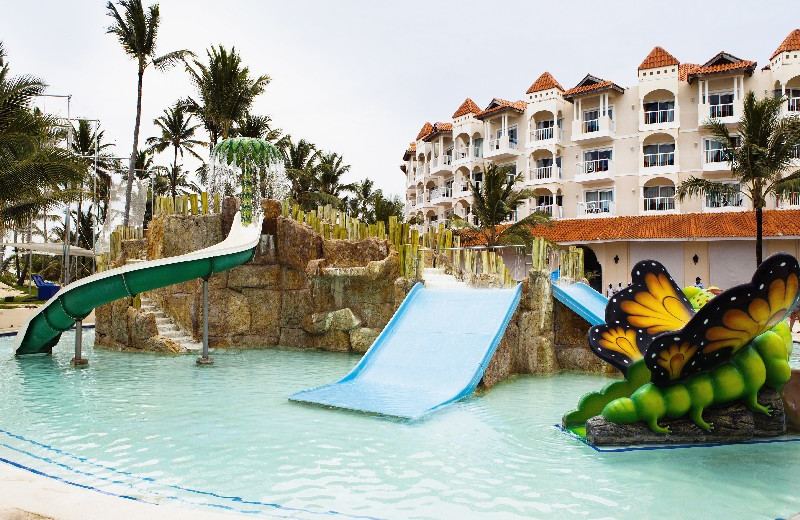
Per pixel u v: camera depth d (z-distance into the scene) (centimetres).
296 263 1894
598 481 628
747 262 3375
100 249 2928
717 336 697
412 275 1653
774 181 3036
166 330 1847
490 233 3659
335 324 1758
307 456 713
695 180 3080
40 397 1081
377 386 1110
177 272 1471
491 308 1359
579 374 1391
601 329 838
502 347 1297
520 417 933
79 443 763
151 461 686
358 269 1722
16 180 2097
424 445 768
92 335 2308
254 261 1920
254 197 2402
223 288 1894
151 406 1002
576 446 763
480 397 1095
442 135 5438
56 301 1489
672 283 871
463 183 5050
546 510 546
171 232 1955
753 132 2852
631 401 760
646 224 3606
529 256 3519
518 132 4575
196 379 1293
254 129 4228
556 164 4316
